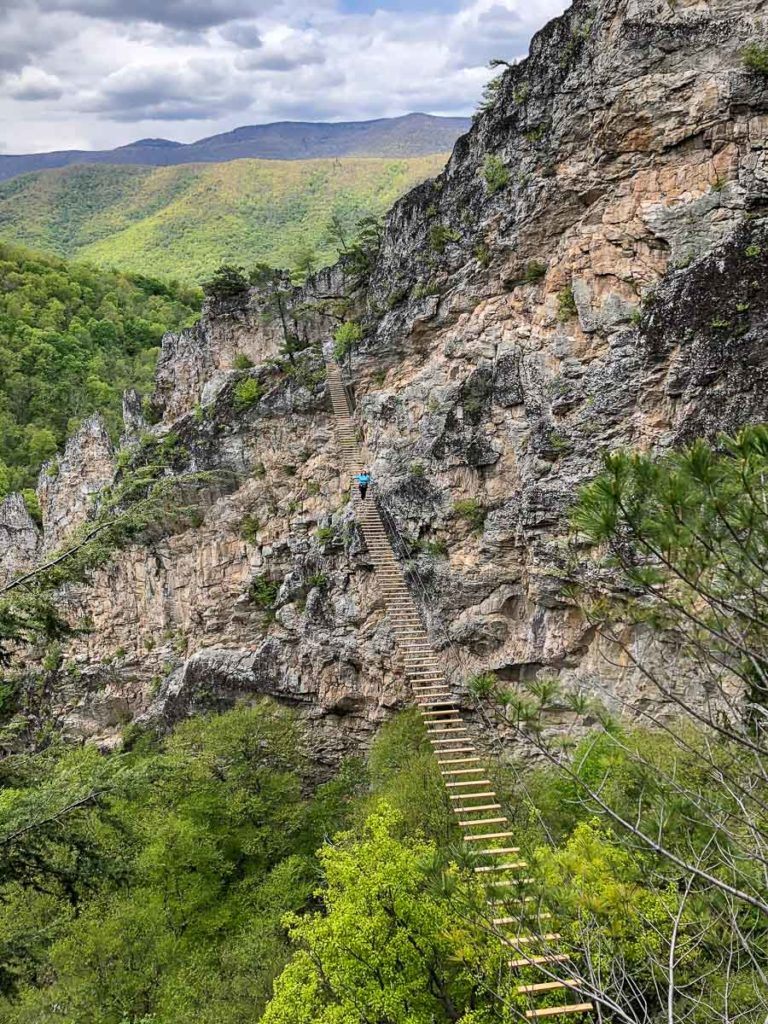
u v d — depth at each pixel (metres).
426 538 36.09
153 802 32.81
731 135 25.94
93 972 28.06
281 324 49.78
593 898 11.52
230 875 34.97
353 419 42.75
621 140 28.28
